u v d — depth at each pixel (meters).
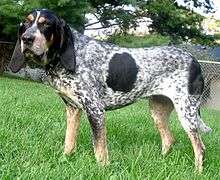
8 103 10.60
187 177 5.55
